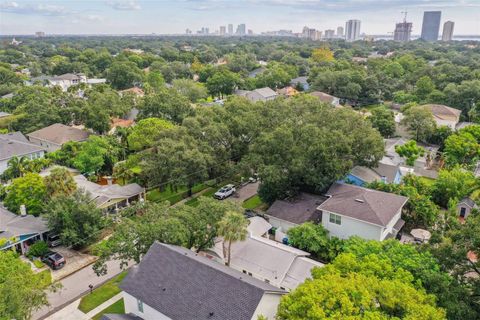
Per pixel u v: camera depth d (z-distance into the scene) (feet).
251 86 387.34
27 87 284.41
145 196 155.63
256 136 162.91
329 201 120.57
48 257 111.34
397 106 310.65
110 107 251.60
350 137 142.61
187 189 164.86
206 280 75.36
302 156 134.82
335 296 58.34
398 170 156.87
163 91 255.91
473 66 401.90
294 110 173.06
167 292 76.07
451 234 77.00
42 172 171.42
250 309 67.77
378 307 60.54
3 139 191.11
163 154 146.10
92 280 104.32
